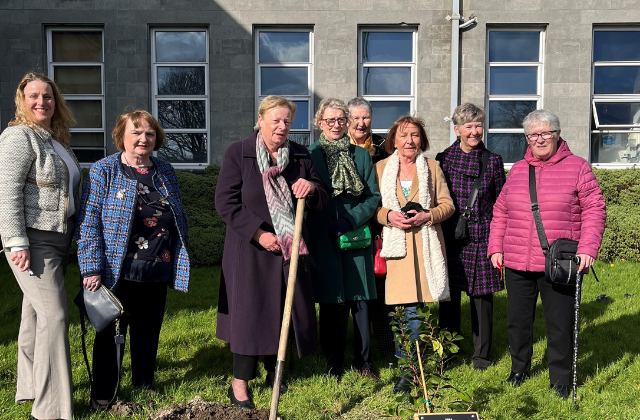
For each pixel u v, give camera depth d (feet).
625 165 30.83
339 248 12.66
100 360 11.28
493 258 13.03
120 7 29.40
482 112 14.17
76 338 15.55
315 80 29.84
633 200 27.35
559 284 12.07
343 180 12.72
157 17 29.48
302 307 11.49
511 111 30.73
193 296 20.48
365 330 13.17
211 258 25.71
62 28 29.91
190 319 17.52
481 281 13.75
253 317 11.18
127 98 29.68
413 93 30.58
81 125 30.42
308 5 29.55
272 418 9.77
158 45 30.22
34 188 10.28
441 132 30.12
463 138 14.28
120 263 11.02
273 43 30.35
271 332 11.23
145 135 11.41
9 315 17.88
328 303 12.75
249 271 11.30
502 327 17.10
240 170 11.66
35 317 11.03
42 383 10.23
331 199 12.82
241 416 10.23
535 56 30.63
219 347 15.34
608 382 12.92
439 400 12.00
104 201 11.13
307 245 12.14
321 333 13.52
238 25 29.58
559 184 12.07
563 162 12.26
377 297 14.28
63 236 10.64
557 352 12.23
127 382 12.51
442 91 30.01
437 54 29.91
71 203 10.82
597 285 21.34
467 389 12.48
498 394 12.26
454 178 14.11
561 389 12.16
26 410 11.24
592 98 30.78
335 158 12.96
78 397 11.86
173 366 14.10
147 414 11.03
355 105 13.76
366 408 11.80
